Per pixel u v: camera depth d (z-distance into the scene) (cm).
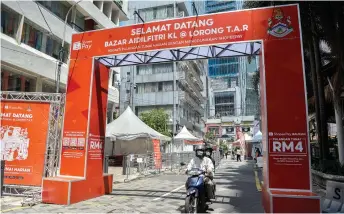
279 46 759
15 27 1688
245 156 4088
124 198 927
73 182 834
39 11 1861
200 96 5947
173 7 4488
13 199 854
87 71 954
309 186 679
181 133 2794
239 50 908
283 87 734
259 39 787
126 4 3216
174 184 1288
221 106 8906
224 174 1811
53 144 931
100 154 984
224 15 838
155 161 1872
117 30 947
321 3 1138
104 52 948
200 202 742
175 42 878
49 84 2036
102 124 1003
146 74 4247
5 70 1666
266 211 710
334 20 1133
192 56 951
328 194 828
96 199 904
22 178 895
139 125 2022
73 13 2255
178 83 4197
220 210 779
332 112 1686
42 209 754
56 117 946
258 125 3628
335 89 1337
